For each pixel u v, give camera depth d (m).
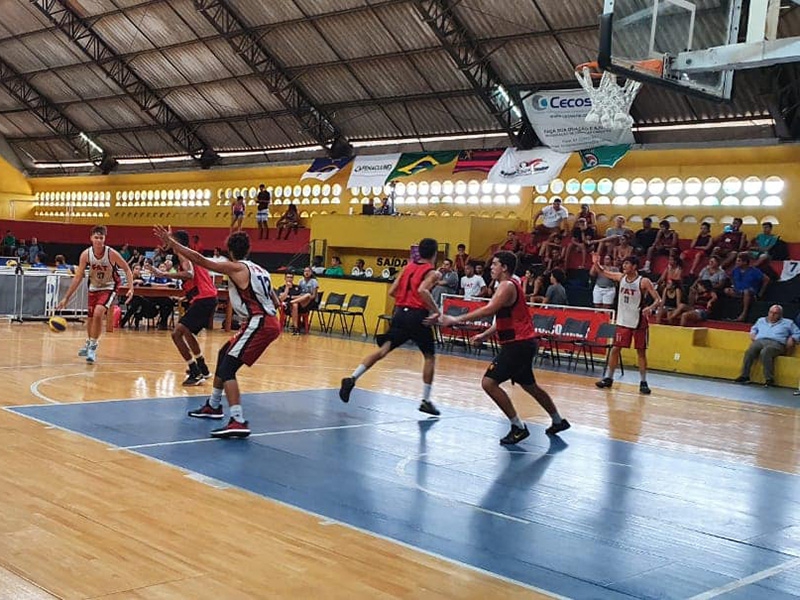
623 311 12.91
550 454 7.44
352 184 25.50
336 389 10.62
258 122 28.31
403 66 22.38
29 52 29.50
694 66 7.19
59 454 6.05
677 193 20.34
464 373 13.75
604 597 3.98
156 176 33.66
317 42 22.86
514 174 21.72
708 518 5.63
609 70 6.93
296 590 3.78
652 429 9.39
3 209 38.44
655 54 7.24
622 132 19.97
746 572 4.54
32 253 29.61
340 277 21.98
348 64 23.22
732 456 8.09
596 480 6.53
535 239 21.23
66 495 5.02
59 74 30.27
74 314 18.09
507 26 19.31
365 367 8.91
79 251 34.09
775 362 15.44
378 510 5.18
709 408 11.69
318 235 24.95
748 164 19.22
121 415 7.69
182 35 24.94
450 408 9.80
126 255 27.09
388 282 20.91
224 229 30.16
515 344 7.74
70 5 25.61
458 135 24.17
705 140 19.78
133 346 13.94
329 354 15.45
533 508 5.52
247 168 30.48
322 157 27.73
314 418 8.36
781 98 18.00
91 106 31.72
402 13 20.45
